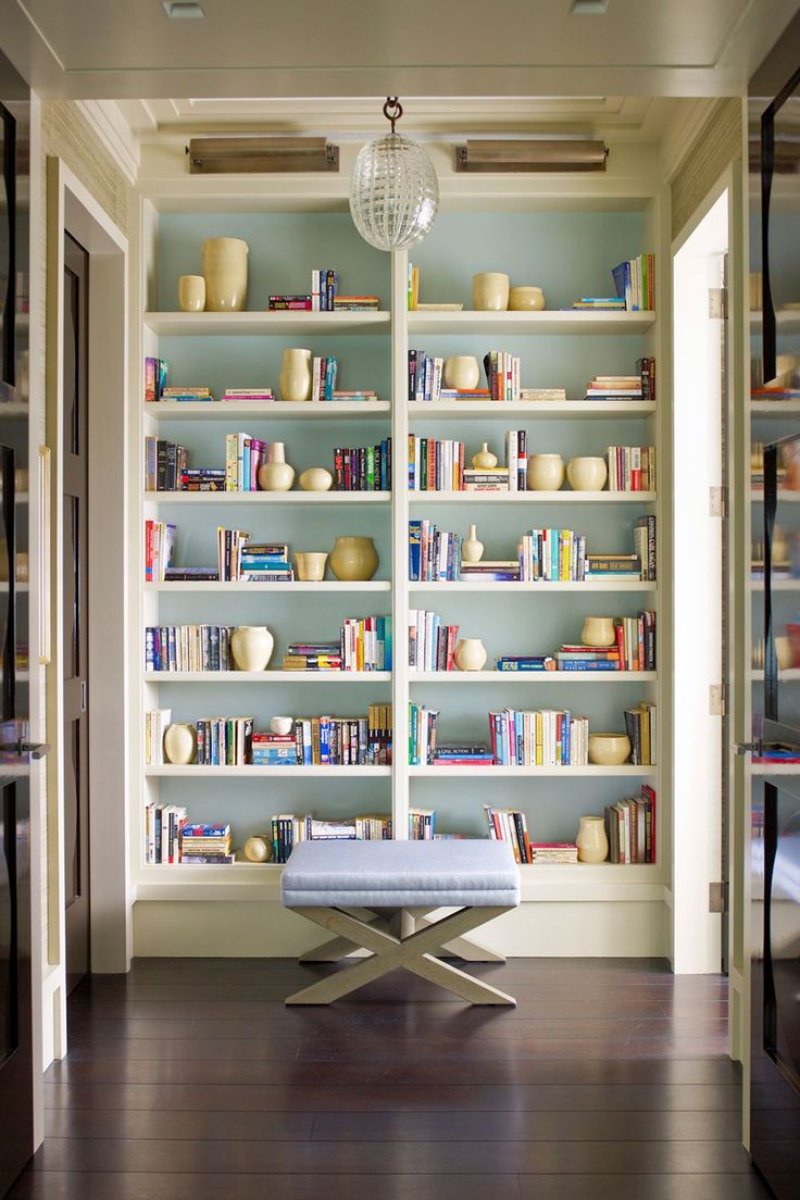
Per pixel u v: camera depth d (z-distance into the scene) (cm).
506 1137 299
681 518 441
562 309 480
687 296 444
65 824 410
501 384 457
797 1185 249
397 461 453
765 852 274
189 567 476
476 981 396
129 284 450
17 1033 279
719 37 261
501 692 484
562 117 438
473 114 435
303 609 486
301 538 485
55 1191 272
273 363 484
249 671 457
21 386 286
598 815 481
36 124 297
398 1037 369
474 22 252
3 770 267
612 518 483
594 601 484
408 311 457
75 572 428
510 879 385
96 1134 302
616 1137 299
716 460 443
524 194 455
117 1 241
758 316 278
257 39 259
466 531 485
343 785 482
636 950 455
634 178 453
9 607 275
